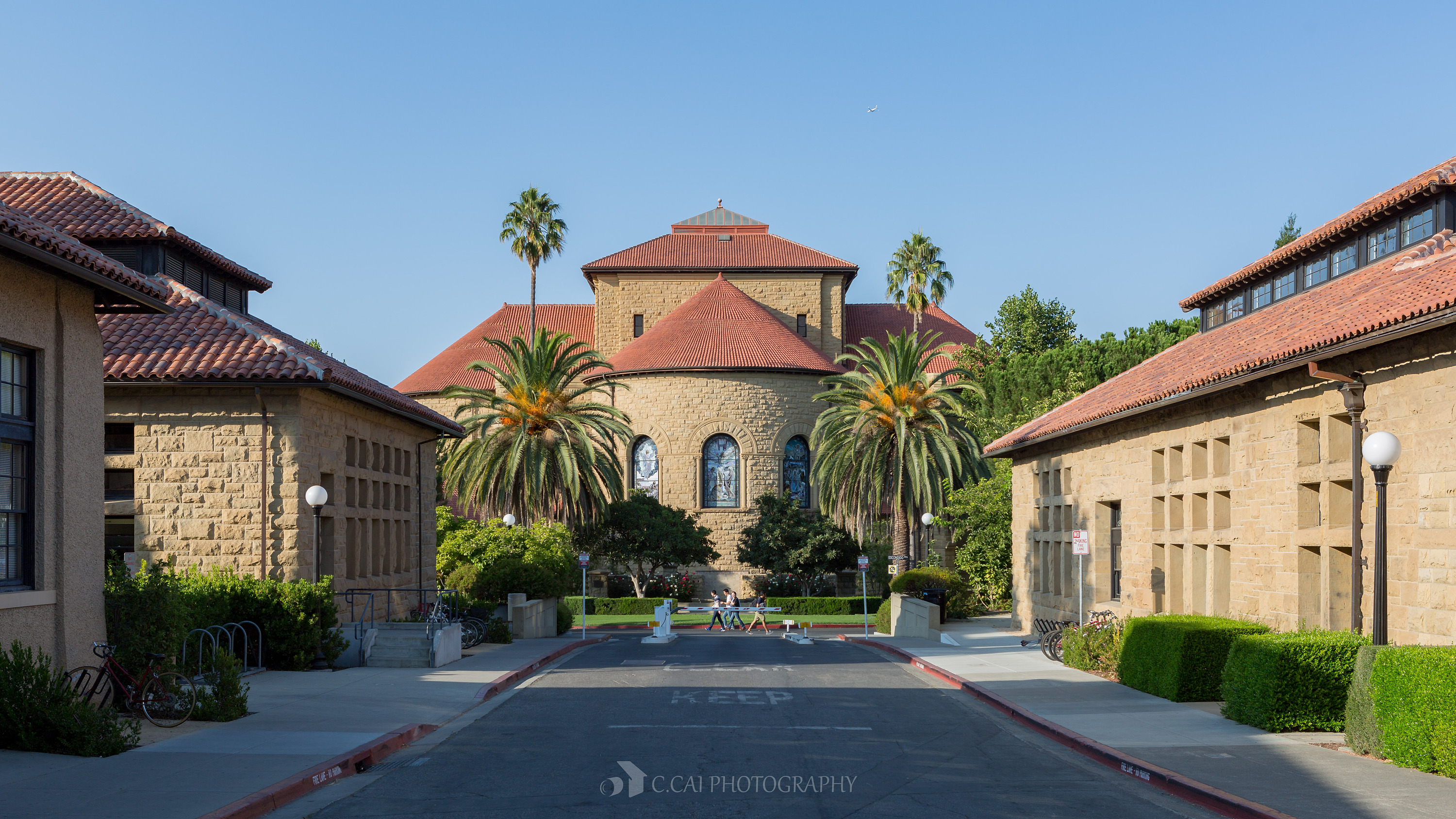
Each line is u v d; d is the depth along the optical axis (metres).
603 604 56.41
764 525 57.69
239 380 22.80
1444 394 13.84
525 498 45.28
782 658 27.86
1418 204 19.83
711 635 42.41
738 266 75.50
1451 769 10.84
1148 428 23.86
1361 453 15.05
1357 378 15.81
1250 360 17.70
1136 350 58.06
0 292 13.34
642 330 75.56
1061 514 30.16
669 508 58.81
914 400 43.69
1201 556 21.64
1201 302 29.62
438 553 39.62
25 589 13.79
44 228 13.97
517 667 23.02
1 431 13.52
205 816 8.96
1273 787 10.38
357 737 13.06
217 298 30.31
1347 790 10.27
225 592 20.98
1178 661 17.11
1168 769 11.31
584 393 47.09
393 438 31.34
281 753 11.95
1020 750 13.27
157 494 23.47
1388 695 11.73
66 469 14.55
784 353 64.31
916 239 84.31
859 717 16.08
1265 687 14.08
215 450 23.52
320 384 23.08
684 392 62.88
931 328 80.25
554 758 12.42
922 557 52.25
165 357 23.09
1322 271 23.47
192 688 14.33
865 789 10.73
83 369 15.10
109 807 9.27
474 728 14.81
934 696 19.08
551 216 75.31
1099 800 10.31
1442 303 12.82
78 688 13.30
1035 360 62.94
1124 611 25.22
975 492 48.12
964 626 39.53
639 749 13.08
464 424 48.44
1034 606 33.16
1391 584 14.91
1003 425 57.50
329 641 22.27
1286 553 17.92
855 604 55.91
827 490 46.31
